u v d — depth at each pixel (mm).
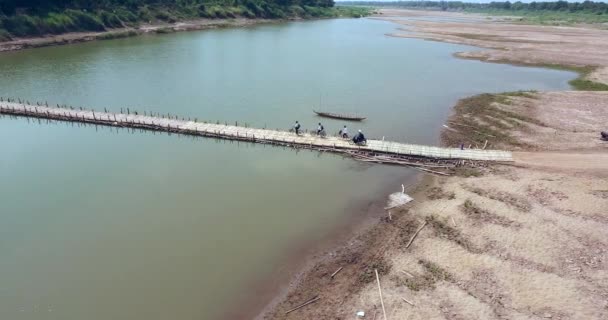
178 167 49594
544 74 99312
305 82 88750
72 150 53781
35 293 30031
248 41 145625
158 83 85375
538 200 40344
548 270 31062
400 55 124625
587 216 37375
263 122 64438
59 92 77375
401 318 27266
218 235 36531
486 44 144000
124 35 141875
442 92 82875
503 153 51188
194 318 28016
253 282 31156
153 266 32688
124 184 45219
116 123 60844
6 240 35500
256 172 48625
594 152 51500
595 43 140375
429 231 36594
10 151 52969
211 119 65062
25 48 114375
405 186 45531
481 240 34781
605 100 72188
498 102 72750
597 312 27188
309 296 29734
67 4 136000
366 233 36906
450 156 50344
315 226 38062
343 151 53250
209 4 189875
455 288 29672
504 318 26969
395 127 63406
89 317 28125
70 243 35219
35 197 42188
